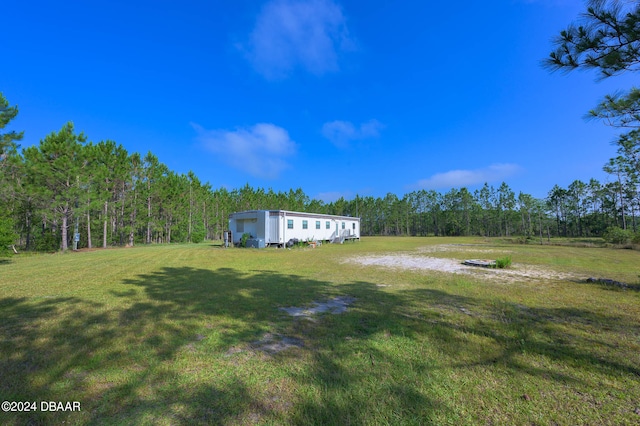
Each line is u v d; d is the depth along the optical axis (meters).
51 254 14.44
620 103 3.62
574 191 40.25
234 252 15.38
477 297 5.37
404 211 55.56
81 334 3.42
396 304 4.88
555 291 5.85
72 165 16.03
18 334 3.41
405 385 2.34
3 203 15.57
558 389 2.30
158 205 26.52
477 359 2.82
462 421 1.91
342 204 57.81
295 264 10.30
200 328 3.70
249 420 1.93
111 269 8.82
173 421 1.91
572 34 3.32
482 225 49.75
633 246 17.75
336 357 2.87
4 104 12.28
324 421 1.92
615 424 1.88
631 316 4.21
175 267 9.38
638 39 3.05
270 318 4.13
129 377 2.46
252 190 48.38
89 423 1.89
